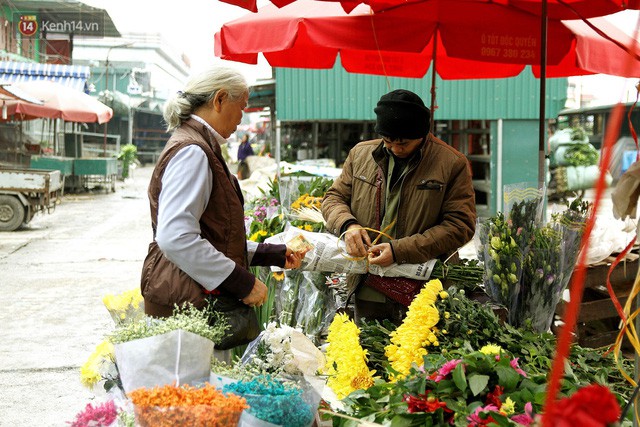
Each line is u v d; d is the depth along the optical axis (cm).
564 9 451
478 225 354
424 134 331
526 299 335
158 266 273
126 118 4516
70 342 602
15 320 680
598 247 442
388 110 326
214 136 276
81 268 972
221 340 265
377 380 273
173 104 275
